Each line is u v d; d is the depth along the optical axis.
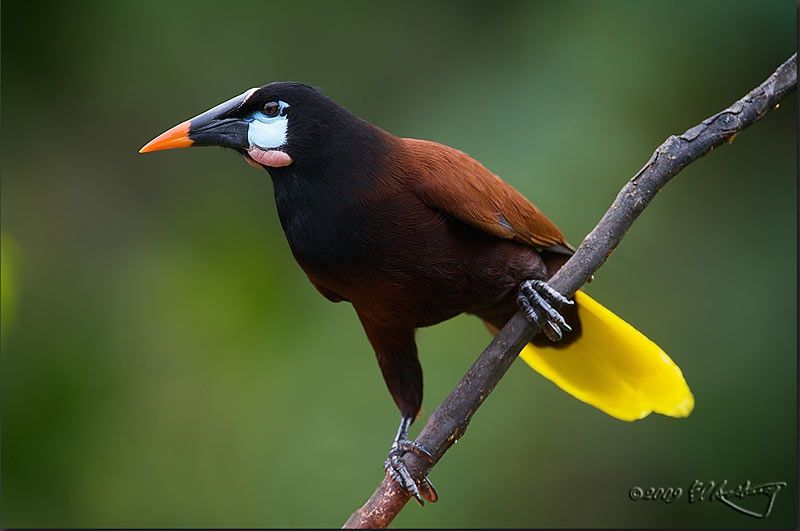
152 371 11.80
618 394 8.74
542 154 11.34
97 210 12.62
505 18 12.36
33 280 12.28
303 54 12.84
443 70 12.46
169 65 12.84
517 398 11.34
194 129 7.74
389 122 12.41
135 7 12.80
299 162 7.55
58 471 11.54
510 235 7.63
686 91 11.66
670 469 11.23
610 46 11.75
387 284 7.64
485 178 7.77
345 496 11.05
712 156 11.98
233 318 11.98
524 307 7.52
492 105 11.80
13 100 12.71
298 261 7.80
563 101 11.59
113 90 12.83
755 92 7.41
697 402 11.29
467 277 7.69
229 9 12.90
